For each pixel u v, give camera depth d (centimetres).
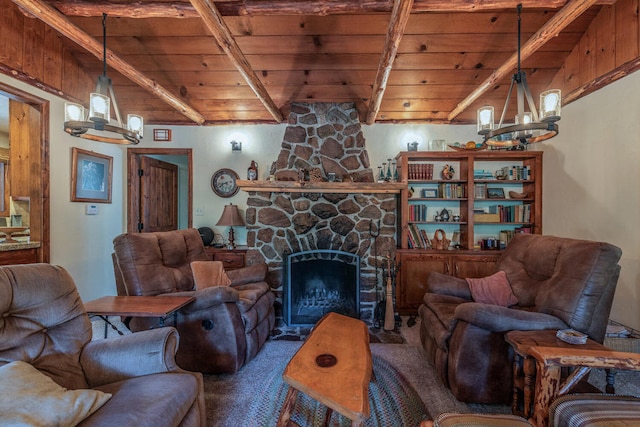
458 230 407
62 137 321
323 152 372
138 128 255
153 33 301
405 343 281
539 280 221
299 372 140
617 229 273
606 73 280
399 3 200
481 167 411
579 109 316
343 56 323
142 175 431
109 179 391
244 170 423
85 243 352
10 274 135
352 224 351
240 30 295
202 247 314
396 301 360
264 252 349
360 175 368
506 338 168
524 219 385
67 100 326
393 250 349
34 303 137
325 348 166
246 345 236
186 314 224
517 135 238
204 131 426
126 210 420
